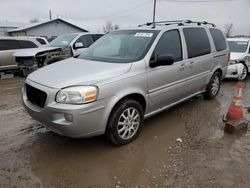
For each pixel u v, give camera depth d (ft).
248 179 9.54
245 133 13.66
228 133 13.64
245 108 18.04
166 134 13.42
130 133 12.23
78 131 10.14
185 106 18.13
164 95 13.78
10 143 12.30
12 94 22.11
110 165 10.50
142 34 14.06
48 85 10.47
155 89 13.04
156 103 13.50
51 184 9.27
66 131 10.10
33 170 10.10
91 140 12.63
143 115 12.75
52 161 10.76
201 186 9.12
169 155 11.27
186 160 10.83
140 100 12.75
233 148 11.94
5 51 31.55
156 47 13.19
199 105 18.40
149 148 11.89
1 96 21.34
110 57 13.29
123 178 9.64
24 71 30.14
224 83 26.78
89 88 10.12
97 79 10.61
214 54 18.20
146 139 12.80
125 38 14.38
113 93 10.84
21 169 10.14
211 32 18.42
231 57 27.22
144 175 9.81
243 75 28.12
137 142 12.46
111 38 15.16
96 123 10.52
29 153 11.38
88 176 9.76
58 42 33.68
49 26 119.44
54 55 30.12
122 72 11.45
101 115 10.58
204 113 16.71
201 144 12.30
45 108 10.28
